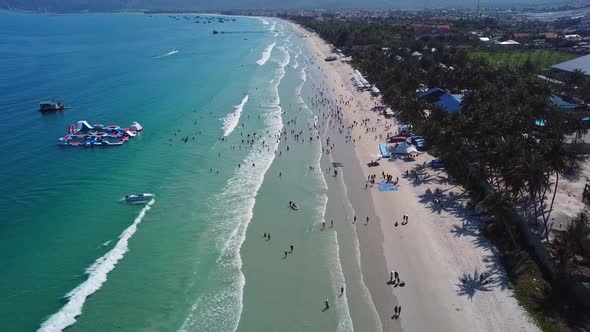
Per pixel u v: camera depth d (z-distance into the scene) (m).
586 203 56.72
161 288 47.16
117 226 58.72
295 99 120.31
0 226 57.84
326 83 139.75
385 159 79.19
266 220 60.06
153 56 196.50
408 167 75.19
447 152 68.25
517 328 40.25
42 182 70.88
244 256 52.44
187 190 68.56
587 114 86.12
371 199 65.19
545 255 46.88
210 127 98.00
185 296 46.03
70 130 93.69
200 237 56.16
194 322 42.59
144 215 61.19
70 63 174.88
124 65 172.00
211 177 73.12
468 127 67.38
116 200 65.38
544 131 64.88
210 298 45.72
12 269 49.66
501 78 100.94
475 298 44.38
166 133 94.31
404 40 191.62
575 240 44.69
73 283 47.75
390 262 50.81
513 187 51.25
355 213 61.50
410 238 55.09
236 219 60.22
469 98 87.25
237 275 49.12
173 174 74.38
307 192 67.81
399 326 41.69
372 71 138.38
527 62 126.44
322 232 57.16
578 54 152.00
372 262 50.97
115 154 83.12
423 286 46.75
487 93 85.94
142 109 111.81
